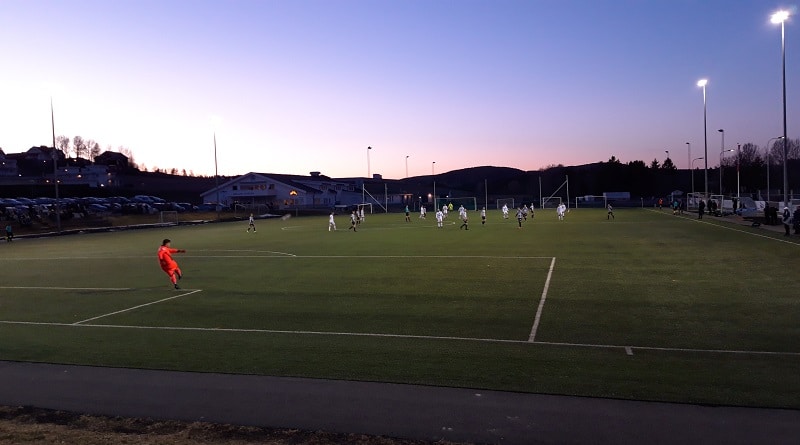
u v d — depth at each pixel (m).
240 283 19.72
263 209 87.00
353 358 10.36
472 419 7.46
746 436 6.80
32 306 16.53
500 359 10.13
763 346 10.63
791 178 119.38
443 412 7.71
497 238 35.19
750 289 16.31
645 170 125.94
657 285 17.31
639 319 13.02
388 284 18.66
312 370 9.68
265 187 97.50
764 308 13.85
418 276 20.19
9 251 35.91
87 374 9.70
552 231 40.00
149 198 93.69
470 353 10.56
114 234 50.78
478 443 6.77
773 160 120.19
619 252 25.98
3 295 18.61
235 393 8.61
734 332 11.70
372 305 15.35
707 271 19.77
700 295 15.62
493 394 8.34
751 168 105.94
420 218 65.62
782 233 33.31
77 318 14.66
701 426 7.09
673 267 20.91
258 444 6.86
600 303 14.91
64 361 10.54
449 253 27.19
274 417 7.66
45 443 6.99
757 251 24.86
